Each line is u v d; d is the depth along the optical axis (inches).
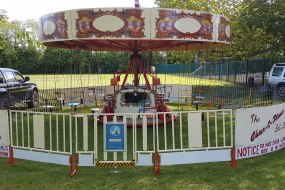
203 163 259.9
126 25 335.0
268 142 271.3
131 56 476.4
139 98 442.9
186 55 912.3
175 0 839.7
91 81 1268.5
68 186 216.5
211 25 363.9
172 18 340.5
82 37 343.3
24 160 274.2
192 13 348.5
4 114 260.8
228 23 402.6
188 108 606.9
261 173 236.2
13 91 561.3
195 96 665.6
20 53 1656.0
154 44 467.5
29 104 623.5
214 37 369.7
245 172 238.2
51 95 681.6
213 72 1284.4
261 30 799.1
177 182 220.8
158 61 1918.1
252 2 818.8
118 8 332.8
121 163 231.1
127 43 459.8
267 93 562.3
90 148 322.7
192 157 235.9
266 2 815.1
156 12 335.9
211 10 814.5
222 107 570.3
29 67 1676.9
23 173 243.0
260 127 261.0
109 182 222.4
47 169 251.9
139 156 232.7
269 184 216.2
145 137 231.9
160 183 219.5
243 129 248.5
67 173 241.0
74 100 703.1
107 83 1182.3
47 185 218.5
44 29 381.7
